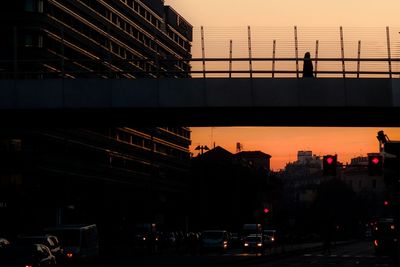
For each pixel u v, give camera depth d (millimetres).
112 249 112125
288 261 82062
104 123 73125
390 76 62781
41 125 74688
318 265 72688
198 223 185625
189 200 188375
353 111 64875
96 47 142250
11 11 119062
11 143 111938
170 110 63594
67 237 58375
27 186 111125
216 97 62125
